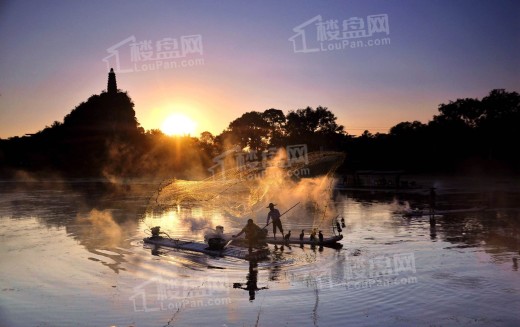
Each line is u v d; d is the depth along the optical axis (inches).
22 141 3794.3
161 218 1061.8
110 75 3683.6
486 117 3289.9
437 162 3149.6
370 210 1172.5
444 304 392.2
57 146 3617.1
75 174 3575.3
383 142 3277.6
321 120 4079.7
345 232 793.6
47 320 368.2
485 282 455.2
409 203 1357.0
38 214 1166.3
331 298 414.6
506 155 2974.9
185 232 840.9
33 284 474.0
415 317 363.6
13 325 358.3
